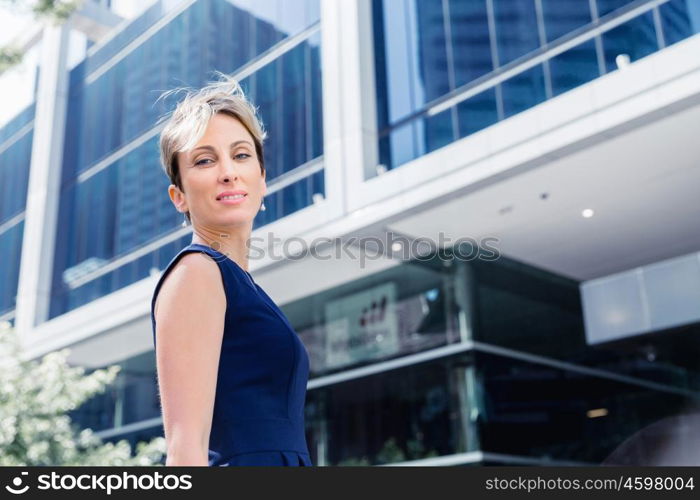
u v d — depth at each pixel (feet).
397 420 39.06
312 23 42.01
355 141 35.86
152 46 53.47
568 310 43.60
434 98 35.91
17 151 65.62
